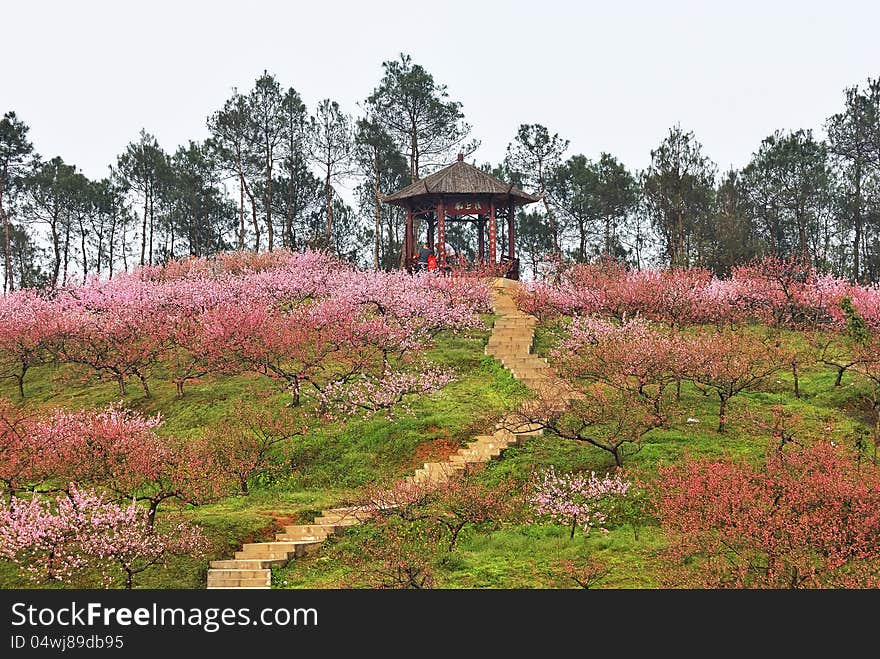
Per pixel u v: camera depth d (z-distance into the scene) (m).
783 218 69.44
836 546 19.78
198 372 39.66
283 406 35.72
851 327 36.88
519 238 78.81
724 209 66.81
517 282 53.81
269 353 37.03
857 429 30.39
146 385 39.75
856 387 34.16
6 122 70.25
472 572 22.11
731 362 32.47
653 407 32.16
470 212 55.34
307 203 74.19
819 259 64.50
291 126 70.69
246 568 23.19
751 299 46.41
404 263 57.19
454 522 25.33
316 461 31.78
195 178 73.44
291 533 25.44
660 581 20.56
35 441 26.91
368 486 27.62
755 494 21.69
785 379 36.66
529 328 44.06
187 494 25.52
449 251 58.41
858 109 64.31
